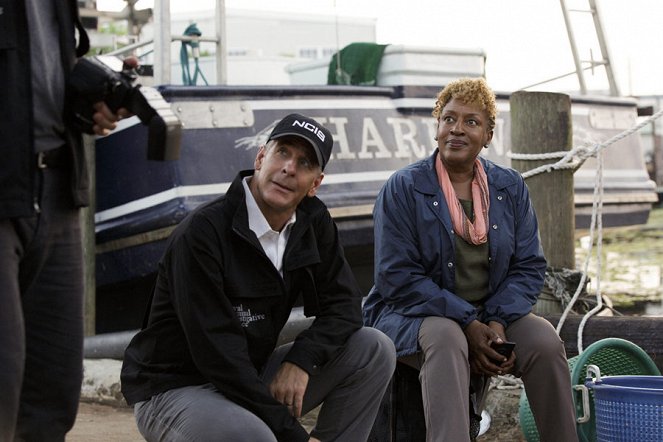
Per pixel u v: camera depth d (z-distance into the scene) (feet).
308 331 11.09
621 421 12.16
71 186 8.34
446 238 13.14
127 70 8.61
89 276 22.95
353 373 11.28
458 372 11.97
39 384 8.48
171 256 10.39
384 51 24.80
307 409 11.36
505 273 13.34
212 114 21.53
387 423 13.24
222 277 10.34
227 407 10.04
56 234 8.35
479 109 13.33
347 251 24.39
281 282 10.65
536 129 19.10
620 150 29.07
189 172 21.26
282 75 39.24
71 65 8.39
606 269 43.34
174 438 10.10
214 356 10.11
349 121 23.32
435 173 13.46
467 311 12.52
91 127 8.46
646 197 29.63
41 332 8.43
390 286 12.98
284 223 10.82
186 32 24.72
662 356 16.56
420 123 24.53
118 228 22.66
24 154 7.66
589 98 28.37
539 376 12.42
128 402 10.61
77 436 17.24
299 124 10.56
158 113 8.29
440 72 24.93
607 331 16.90
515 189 13.62
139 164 22.03
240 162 21.77
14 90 7.65
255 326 10.64
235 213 10.47
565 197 19.22
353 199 23.04
